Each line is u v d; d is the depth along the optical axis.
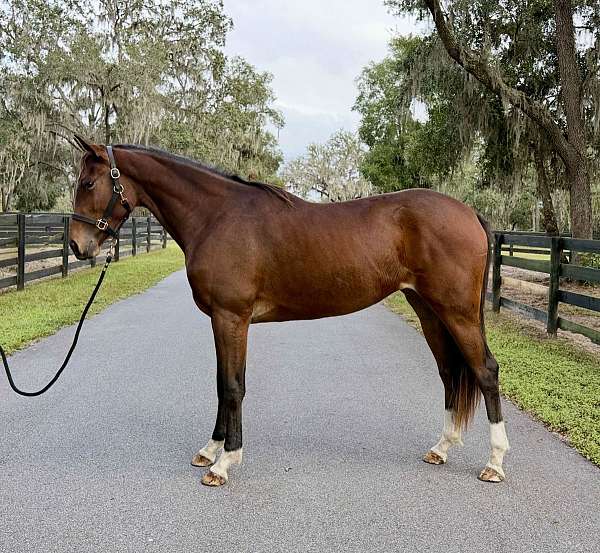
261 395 4.71
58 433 3.82
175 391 4.79
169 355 6.11
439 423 4.07
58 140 28.11
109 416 4.16
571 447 3.62
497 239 9.17
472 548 2.47
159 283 12.70
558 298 7.02
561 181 14.13
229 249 3.18
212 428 3.95
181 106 28.83
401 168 24.56
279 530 2.62
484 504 2.87
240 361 3.21
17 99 24.41
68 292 10.33
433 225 3.26
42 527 2.64
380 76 25.45
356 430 3.93
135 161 3.47
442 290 3.25
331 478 3.18
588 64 11.56
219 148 30.09
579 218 11.66
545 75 12.97
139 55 24.22
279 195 3.35
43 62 24.00
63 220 12.47
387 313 9.32
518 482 3.12
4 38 24.59
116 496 2.95
